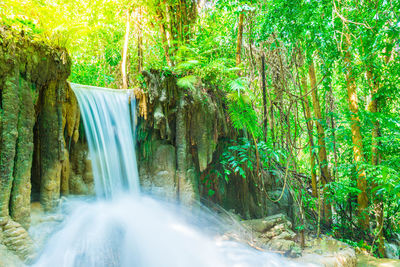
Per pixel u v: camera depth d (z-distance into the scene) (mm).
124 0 7816
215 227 6148
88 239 4473
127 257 4527
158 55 10586
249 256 5070
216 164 7246
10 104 3898
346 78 7879
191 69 7105
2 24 3906
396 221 9305
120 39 10133
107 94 6066
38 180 4676
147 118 6211
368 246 7242
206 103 6613
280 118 7902
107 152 5758
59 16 4965
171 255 4820
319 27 5918
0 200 3691
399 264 6059
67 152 5121
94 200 5379
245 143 7043
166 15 8305
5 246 3572
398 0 5598
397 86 7680
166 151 6195
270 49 7176
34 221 4211
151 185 6133
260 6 7184
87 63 9398
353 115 7422
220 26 9180
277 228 6035
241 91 6094
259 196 7109
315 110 8820
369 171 7395
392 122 6895
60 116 4766
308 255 5570
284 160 7855
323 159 8688
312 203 8344
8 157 3818
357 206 8531
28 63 4234
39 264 3840
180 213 5938
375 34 6438
